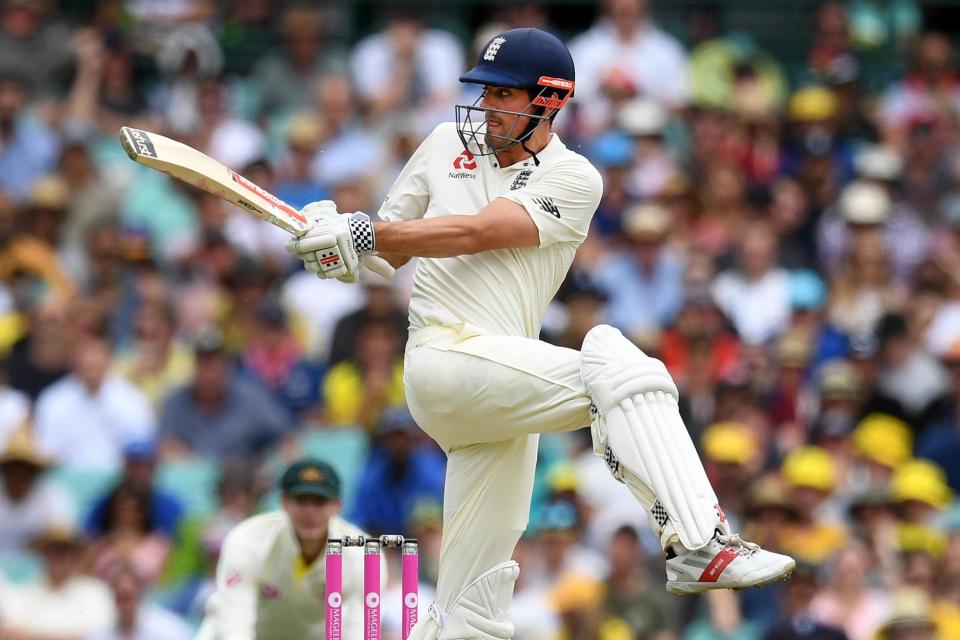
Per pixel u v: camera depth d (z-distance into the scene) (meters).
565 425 21.25
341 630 21.67
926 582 38.41
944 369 45.88
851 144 55.25
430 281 22.05
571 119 53.25
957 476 43.09
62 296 47.38
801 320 47.47
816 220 51.91
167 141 20.23
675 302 47.53
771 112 56.31
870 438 42.34
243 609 27.30
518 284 21.89
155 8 58.62
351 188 50.56
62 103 56.28
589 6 60.97
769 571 19.97
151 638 36.94
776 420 43.81
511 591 22.28
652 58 56.38
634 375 20.59
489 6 60.28
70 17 60.94
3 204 50.00
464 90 56.19
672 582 20.56
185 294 46.59
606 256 49.00
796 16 62.12
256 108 56.81
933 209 54.34
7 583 38.44
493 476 22.02
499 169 22.02
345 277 21.03
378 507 38.28
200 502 39.84
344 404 42.84
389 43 56.41
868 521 39.62
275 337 44.59
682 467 20.42
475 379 21.20
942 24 61.84
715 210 51.25
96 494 40.94
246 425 42.00
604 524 39.41
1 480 39.97
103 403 42.91
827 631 36.53
